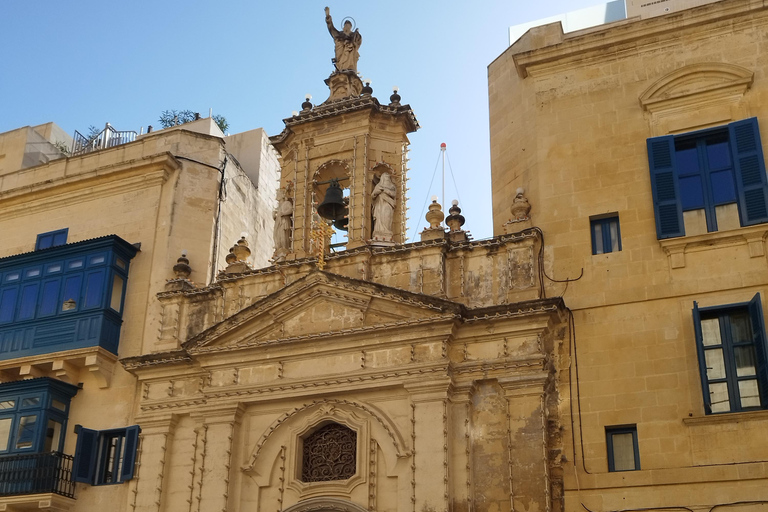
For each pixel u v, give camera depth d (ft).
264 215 105.70
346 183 86.22
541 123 74.23
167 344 79.36
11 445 77.46
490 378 65.87
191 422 74.79
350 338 69.87
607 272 67.05
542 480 61.62
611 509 60.03
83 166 93.40
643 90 71.61
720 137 68.13
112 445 78.54
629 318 65.10
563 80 74.90
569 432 63.26
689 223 66.44
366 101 83.61
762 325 60.13
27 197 92.68
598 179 70.33
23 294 85.40
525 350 65.77
